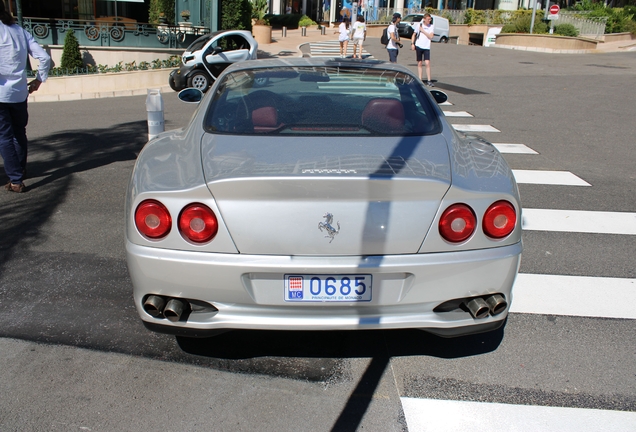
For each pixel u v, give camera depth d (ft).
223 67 51.39
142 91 51.62
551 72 60.34
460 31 126.72
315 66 13.50
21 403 9.29
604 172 24.12
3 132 19.29
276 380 10.05
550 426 9.03
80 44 57.62
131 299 12.85
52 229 16.92
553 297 13.42
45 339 11.15
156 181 9.39
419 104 12.17
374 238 8.80
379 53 81.71
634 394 9.87
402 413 9.26
